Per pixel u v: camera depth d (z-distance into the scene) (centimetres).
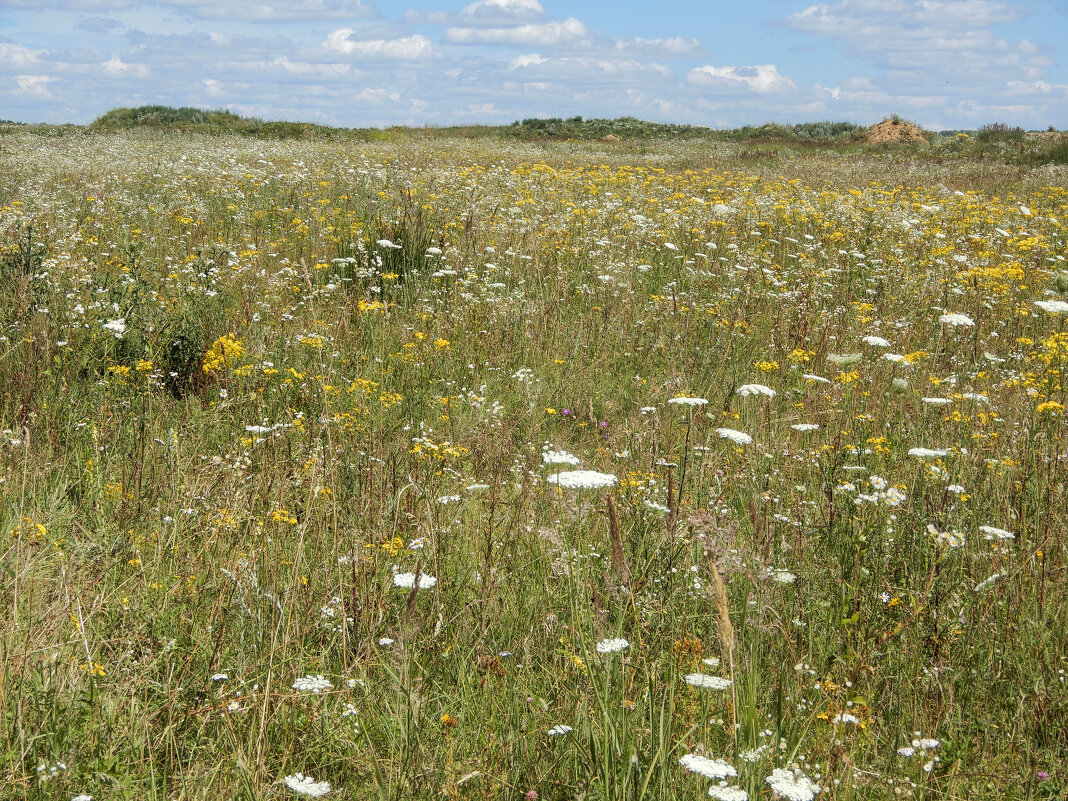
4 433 485
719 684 255
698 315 835
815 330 799
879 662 329
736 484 453
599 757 262
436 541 375
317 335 681
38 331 624
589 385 686
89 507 429
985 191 2061
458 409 607
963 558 379
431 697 297
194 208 1260
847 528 403
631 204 1473
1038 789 278
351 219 1150
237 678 298
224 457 479
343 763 275
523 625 347
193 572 362
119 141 2752
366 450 491
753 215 1309
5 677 266
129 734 270
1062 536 397
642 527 363
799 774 221
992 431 542
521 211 1274
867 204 1541
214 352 607
